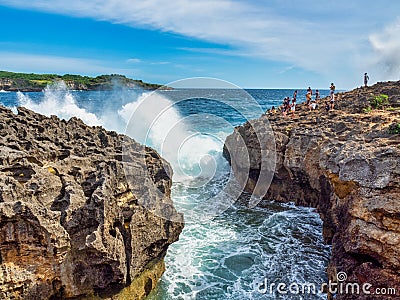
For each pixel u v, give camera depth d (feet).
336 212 57.62
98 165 46.85
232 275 55.47
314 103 127.44
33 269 35.42
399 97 107.96
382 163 41.96
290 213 81.51
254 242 66.85
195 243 65.51
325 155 58.90
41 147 50.11
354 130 66.23
